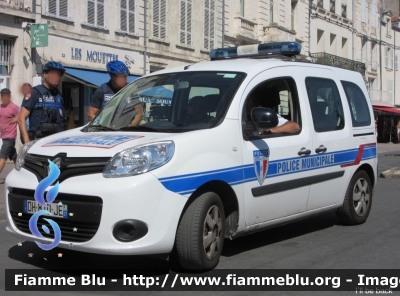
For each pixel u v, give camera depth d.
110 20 20.20
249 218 5.42
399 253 6.00
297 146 6.03
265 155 5.57
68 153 4.71
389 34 49.56
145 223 4.45
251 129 5.52
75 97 19.50
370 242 6.50
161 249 4.55
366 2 44.81
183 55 24.23
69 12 18.39
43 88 7.04
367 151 7.48
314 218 7.96
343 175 6.93
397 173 13.74
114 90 7.50
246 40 28.44
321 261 5.64
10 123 10.48
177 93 5.71
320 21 37.12
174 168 4.61
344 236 6.81
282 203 5.84
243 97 5.52
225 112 5.32
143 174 4.48
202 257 4.86
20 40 16.75
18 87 16.73
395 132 40.12
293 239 6.63
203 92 5.60
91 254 5.77
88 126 5.89
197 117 5.33
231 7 27.42
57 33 17.94
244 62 6.11
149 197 4.45
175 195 4.59
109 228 4.40
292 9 33.69
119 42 20.66
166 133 5.06
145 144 4.65
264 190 5.54
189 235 4.76
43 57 17.44
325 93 6.84
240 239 6.61
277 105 6.09
